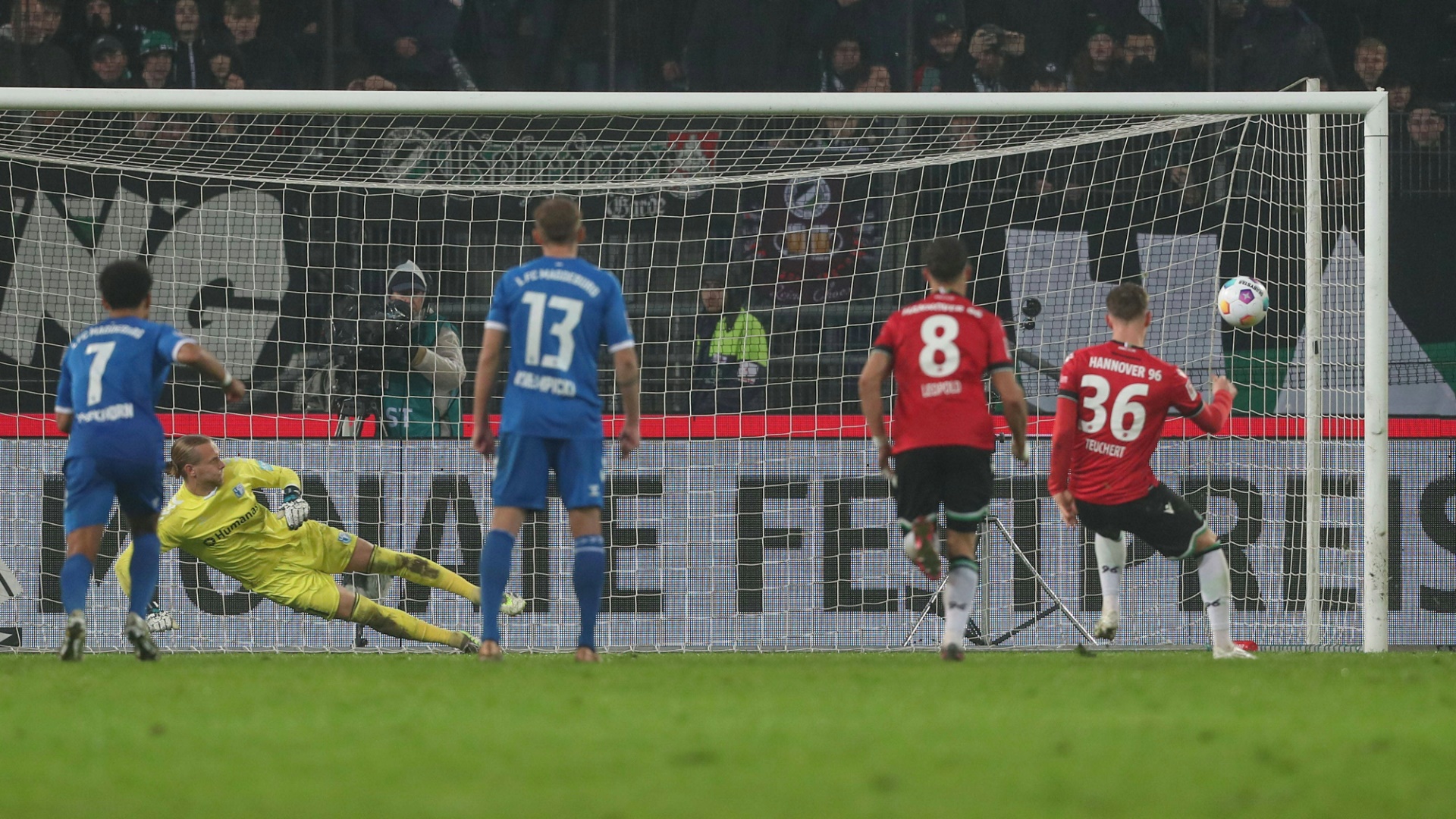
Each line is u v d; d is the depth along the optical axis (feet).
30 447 106.93
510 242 122.31
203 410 116.47
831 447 108.27
